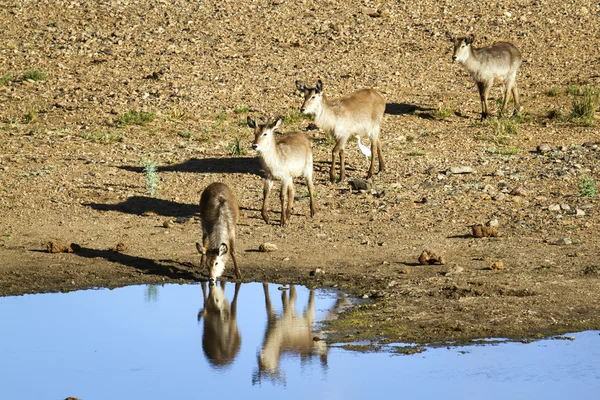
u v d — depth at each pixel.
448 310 35.22
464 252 42.94
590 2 94.12
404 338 32.75
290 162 47.12
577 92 74.62
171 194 53.72
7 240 46.12
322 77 78.56
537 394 27.80
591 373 29.50
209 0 95.88
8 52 82.62
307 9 93.94
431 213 49.78
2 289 39.47
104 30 88.06
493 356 30.92
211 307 36.94
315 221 48.84
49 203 52.06
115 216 50.22
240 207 51.16
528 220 47.91
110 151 62.16
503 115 69.50
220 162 59.94
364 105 55.56
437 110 71.50
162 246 45.25
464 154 61.53
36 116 69.06
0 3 93.62
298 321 34.88
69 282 40.38
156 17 91.38
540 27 88.75
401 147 63.38
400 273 40.19
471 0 95.69
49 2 94.19
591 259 40.88
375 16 92.12
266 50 84.44
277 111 71.06
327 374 29.89
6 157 60.25
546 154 61.00
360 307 36.12
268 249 44.03
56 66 80.00
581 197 51.47
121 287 39.78
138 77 77.88
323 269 41.25
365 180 54.59
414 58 83.00
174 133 66.25
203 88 75.56
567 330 33.16
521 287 37.38
